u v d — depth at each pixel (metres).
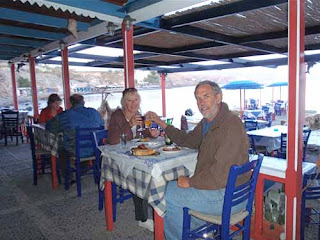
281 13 3.46
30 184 3.74
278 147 4.30
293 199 1.92
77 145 3.20
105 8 3.00
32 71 6.44
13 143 6.87
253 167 1.66
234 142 1.66
